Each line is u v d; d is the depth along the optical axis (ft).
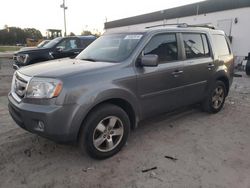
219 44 18.24
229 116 17.81
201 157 11.87
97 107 11.05
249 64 37.83
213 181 10.00
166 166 11.04
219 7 55.42
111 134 11.68
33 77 10.58
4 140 13.32
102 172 10.57
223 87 18.47
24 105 10.44
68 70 10.91
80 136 10.84
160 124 16.01
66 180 9.98
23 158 11.55
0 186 9.53
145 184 9.79
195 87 15.85
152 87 13.01
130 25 89.30
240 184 9.82
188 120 16.83
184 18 66.03
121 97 11.59
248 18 49.98
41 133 10.25
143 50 12.76
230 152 12.41
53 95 9.93
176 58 14.43
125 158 11.71
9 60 65.77
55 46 33.09
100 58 13.35
